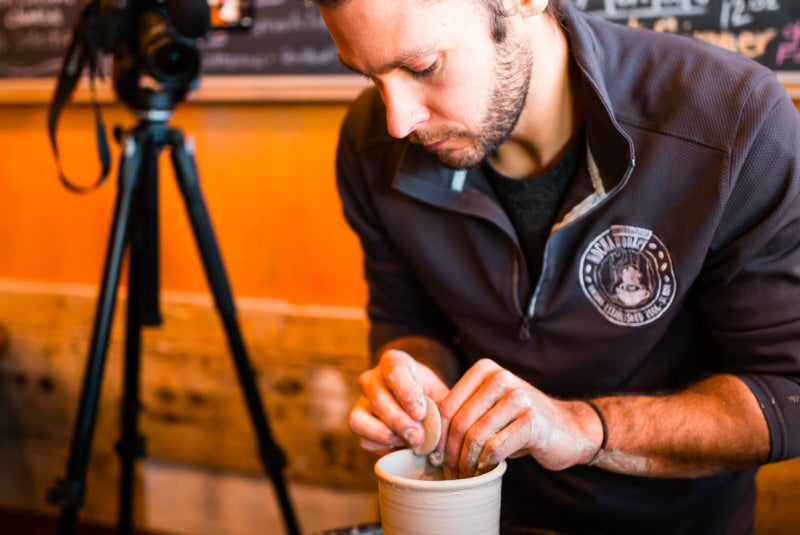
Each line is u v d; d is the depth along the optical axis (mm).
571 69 991
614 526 1111
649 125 965
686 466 954
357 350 1744
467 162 943
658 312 1001
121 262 1401
